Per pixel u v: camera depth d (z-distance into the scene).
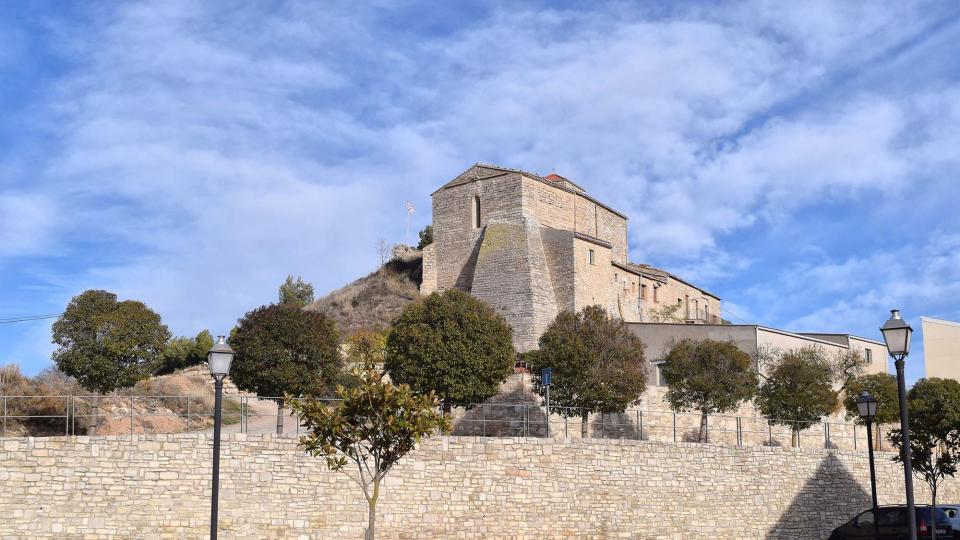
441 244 80.88
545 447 38.19
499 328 47.16
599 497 39.03
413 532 35.12
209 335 70.94
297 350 43.25
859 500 47.56
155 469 32.03
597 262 75.56
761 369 59.19
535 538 37.31
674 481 41.19
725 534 42.22
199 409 50.66
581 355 46.50
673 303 85.94
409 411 27.53
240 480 33.00
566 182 83.00
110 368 39.59
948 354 66.50
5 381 45.94
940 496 51.97
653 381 60.59
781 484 44.66
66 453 31.03
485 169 78.88
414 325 46.16
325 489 34.16
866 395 35.38
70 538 30.69
